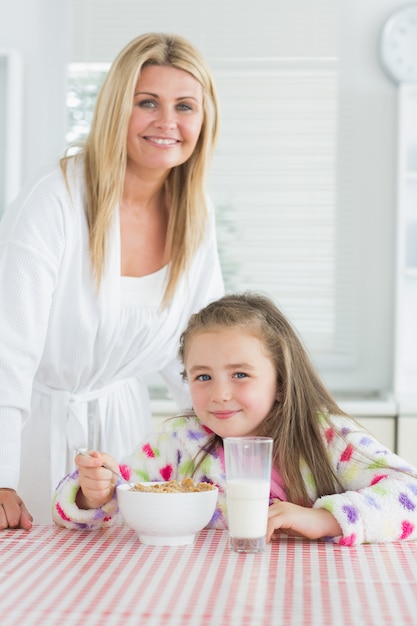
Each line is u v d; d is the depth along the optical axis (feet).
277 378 6.33
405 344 14.60
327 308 14.88
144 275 8.21
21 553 5.12
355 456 6.12
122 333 8.03
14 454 6.94
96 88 14.84
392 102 14.78
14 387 7.07
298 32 14.78
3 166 14.46
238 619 3.86
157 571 4.68
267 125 14.90
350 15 14.75
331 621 3.86
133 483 5.87
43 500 8.00
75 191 7.66
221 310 6.25
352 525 5.38
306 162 14.89
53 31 14.76
